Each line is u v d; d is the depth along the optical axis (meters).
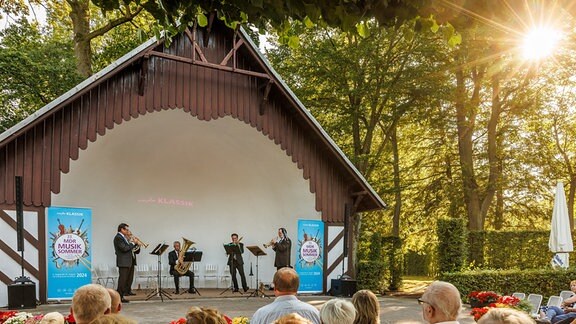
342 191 15.13
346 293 14.08
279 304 4.30
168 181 14.98
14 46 17.05
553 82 20.27
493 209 23.69
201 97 12.80
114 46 21.02
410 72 18.50
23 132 10.41
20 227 10.09
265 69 13.26
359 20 3.53
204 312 3.04
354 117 19.81
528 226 23.95
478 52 18.64
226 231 15.77
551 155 21.88
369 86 18.78
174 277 13.41
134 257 12.46
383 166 22.05
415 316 10.67
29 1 17.02
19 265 10.52
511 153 21.50
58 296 11.01
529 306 8.24
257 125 13.59
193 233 15.31
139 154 14.18
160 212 14.85
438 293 2.98
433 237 24.86
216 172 15.58
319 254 14.59
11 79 16.53
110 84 11.73
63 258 11.12
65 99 10.77
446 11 3.38
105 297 3.19
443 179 22.23
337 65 18.92
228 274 15.56
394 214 22.81
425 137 22.97
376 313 3.75
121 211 14.16
